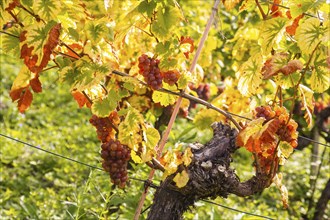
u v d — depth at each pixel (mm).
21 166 3707
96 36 1610
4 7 1561
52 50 1544
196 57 1876
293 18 1606
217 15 2197
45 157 3768
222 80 3273
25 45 1556
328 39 1509
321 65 1605
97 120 1736
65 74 1626
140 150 1748
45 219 2883
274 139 1685
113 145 1695
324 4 1546
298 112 2807
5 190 3377
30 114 4637
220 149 1852
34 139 4055
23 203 2910
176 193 1865
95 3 1665
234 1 1940
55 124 4605
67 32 1597
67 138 4188
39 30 1543
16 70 5328
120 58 2104
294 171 4039
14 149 3824
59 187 3445
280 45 1802
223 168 1821
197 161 1824
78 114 4770
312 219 3273
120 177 1717
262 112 1741
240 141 1707
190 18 3158
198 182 1814
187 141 2525
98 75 1608
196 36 2418
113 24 1729
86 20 1653
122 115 1748
